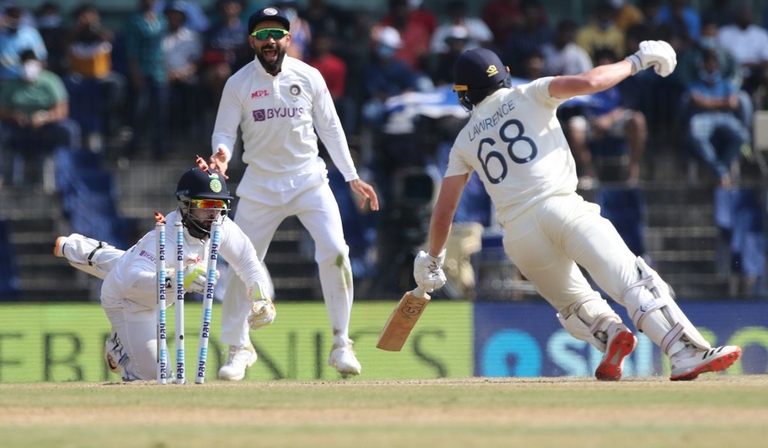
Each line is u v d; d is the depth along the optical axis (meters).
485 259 43.44
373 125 50.44
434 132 49.50
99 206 49.03
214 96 51.34
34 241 48.22
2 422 15.13
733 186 49.62
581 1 62.69
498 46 54.59
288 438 12.80
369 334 35.44
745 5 57.25
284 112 26.27
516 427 13.84
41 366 34.97
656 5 54.81
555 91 22.14
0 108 49.75
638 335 36.25
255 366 34.75
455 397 18.44
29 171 49.53
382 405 17.09
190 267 22.47
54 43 55.09
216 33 51.72
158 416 15.80
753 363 36.91
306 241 47.97
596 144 50.53
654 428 13.63
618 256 21.98
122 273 24.31
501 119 22.55
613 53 52.28
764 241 48.34
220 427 14.16
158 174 50.22
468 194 48.06
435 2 61.59
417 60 54.72
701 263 48.66
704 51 50.62
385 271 43.53
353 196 48.03
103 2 61.91
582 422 14.41
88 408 17.14
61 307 35.22
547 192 22.22
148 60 51.38
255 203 26.61
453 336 35.94
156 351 24.88
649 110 51.44
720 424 14.07
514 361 36.12
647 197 49.12
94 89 51.81
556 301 23.44
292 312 35.12
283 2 52.00
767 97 54.06
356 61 52.88
